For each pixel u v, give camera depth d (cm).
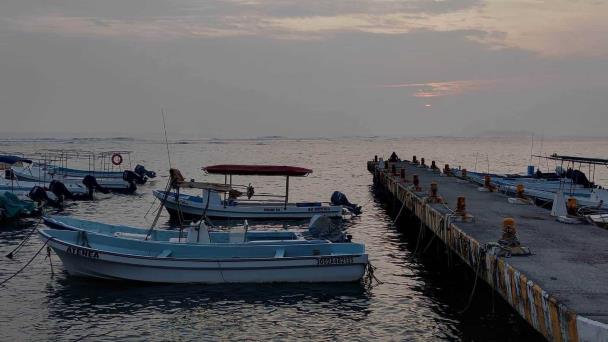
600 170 8375
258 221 3491
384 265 2355
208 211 3469
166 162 9756
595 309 966
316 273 2019
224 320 1673
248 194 3681
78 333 1555
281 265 1995
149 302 1817
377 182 5388
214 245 2075
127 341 1505
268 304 1814
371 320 1672
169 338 1531
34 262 2303
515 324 1612
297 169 3419
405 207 3478
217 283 1991
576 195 3194
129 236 2298
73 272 2055
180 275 1983
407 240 2923
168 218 3616
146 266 1969
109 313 1716
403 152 16512
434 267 2319
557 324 998
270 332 1581
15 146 14562
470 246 1619
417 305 1808
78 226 2331
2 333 1547
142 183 5897
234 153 14038
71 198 4419
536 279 1167
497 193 2988
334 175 7475
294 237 2353
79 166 8038
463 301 1841
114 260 1962
